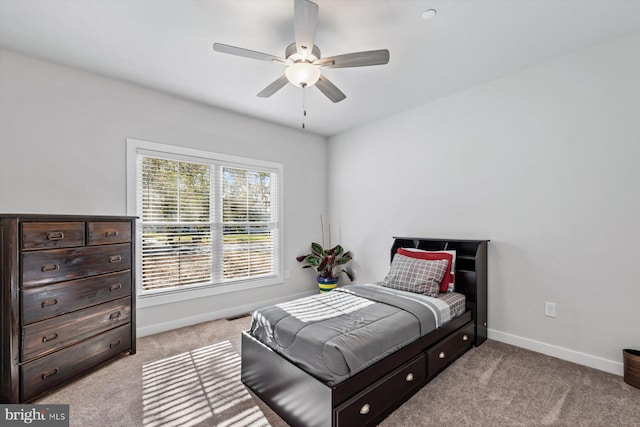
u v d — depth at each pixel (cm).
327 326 182
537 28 209
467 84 297
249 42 225
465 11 191
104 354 232
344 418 146
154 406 183
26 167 239
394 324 191
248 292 379
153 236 308
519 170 271
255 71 267
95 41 222
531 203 263
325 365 153
